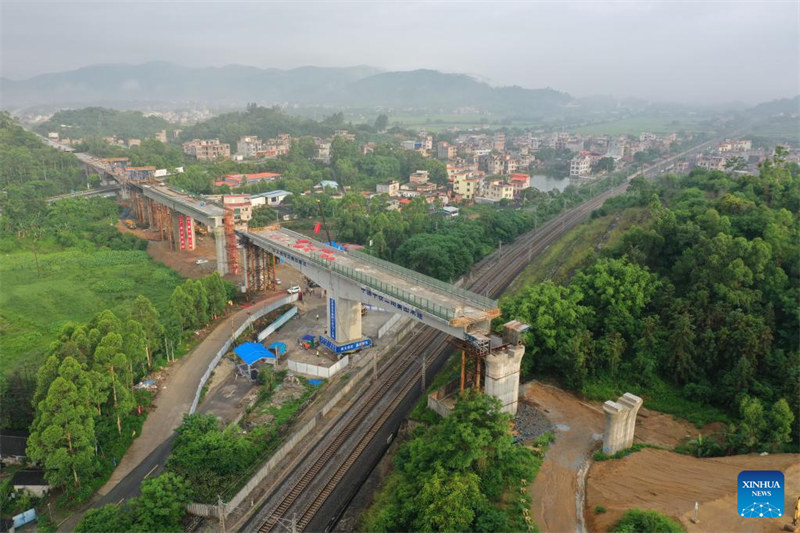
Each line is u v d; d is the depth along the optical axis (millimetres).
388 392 75625
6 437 63062
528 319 73938
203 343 90562
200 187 199125
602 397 68875
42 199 167250
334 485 57750
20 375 69375
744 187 108125
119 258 136000
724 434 59406
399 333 94562
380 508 51438
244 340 93250
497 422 52062
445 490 46719
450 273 118812
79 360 63375
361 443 64625
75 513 53781
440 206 183625
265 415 71000
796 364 62156
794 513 44500
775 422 55844
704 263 77625
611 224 132500
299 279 127438
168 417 69438
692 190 115312
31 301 107625
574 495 51500
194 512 53656
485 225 149000
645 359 70312
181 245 144375
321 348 91188
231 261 125125
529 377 74438
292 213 178125
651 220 101188
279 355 87750
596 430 62938
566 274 104562
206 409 72812
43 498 55844
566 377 70938
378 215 145875
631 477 52531
